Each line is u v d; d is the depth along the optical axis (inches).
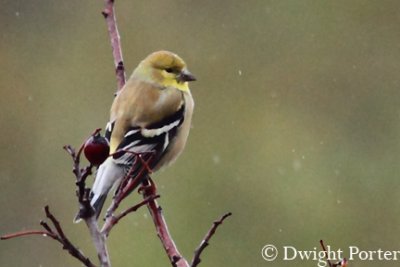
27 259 577.3
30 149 626.2
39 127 637.9
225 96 633.0
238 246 547.5
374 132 616.1
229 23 651.5
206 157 600.1
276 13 652.1
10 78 654.5
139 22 648.4
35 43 662.5
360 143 608.7
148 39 645.9
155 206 279.7
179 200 566.9
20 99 648.4
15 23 666.8
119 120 343.9
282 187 577.0
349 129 620.4
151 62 357.4
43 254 577.3
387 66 644.7
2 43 663.1
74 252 192.4
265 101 632.4
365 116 625.0
